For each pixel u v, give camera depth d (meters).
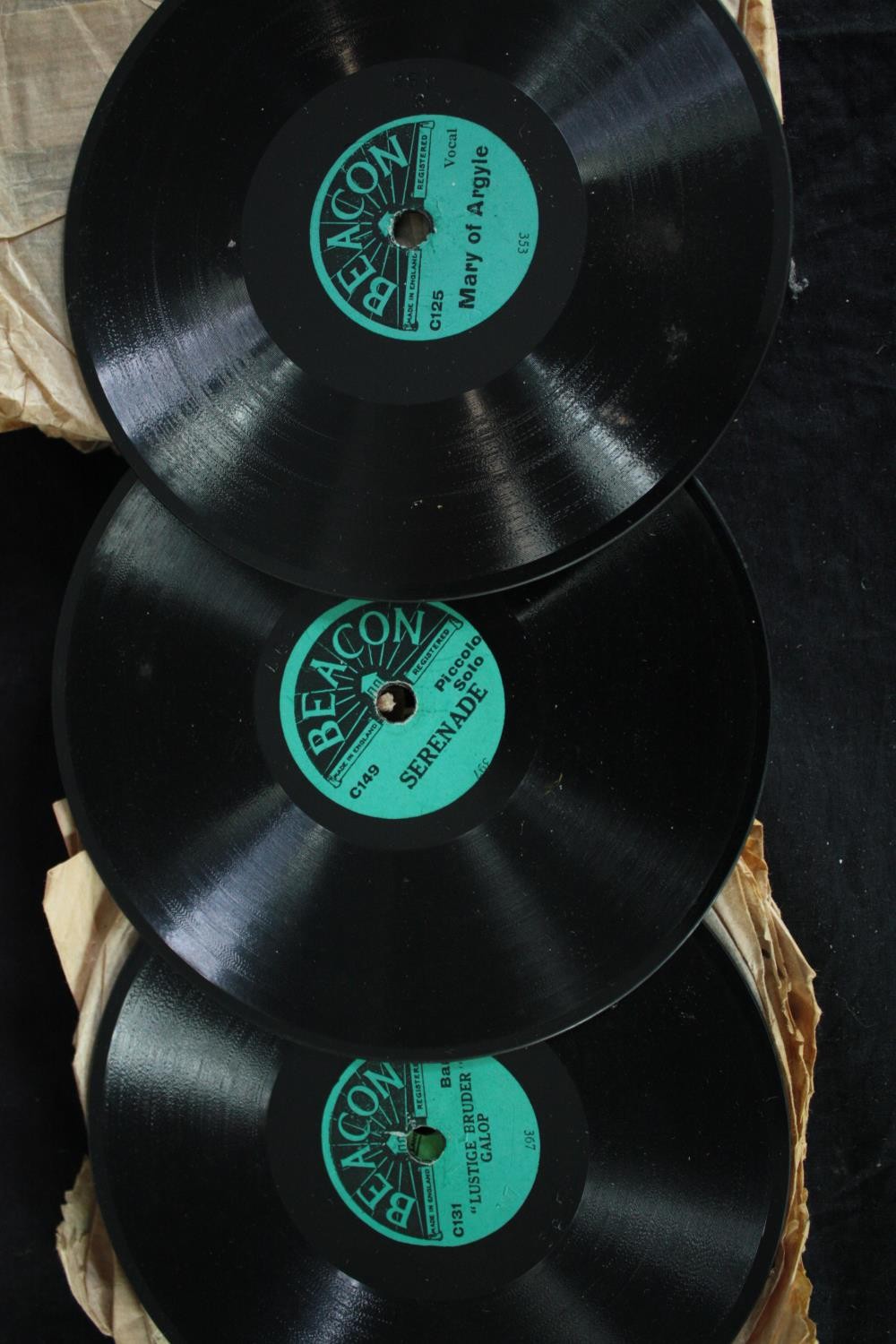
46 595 0.51
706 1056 0.47
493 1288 0.49
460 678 0.47
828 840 0.52
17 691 0.51
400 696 0.48
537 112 0.44
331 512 0.45
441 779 0.47
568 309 0.44
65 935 0.48
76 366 0.46
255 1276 0.48
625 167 0.44
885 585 0.52
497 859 0.47
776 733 0.52
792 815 0.52
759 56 0.46
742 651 0.46
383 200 0.45
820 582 0.52
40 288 0.46
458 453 0.45
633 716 0.46
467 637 0.47
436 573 0.45
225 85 0.44
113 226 0.45
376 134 0.44
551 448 0.45
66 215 0.45
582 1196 0.48
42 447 0.51
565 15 0.44
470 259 0.45
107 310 0.45
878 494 0.52
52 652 0.51
